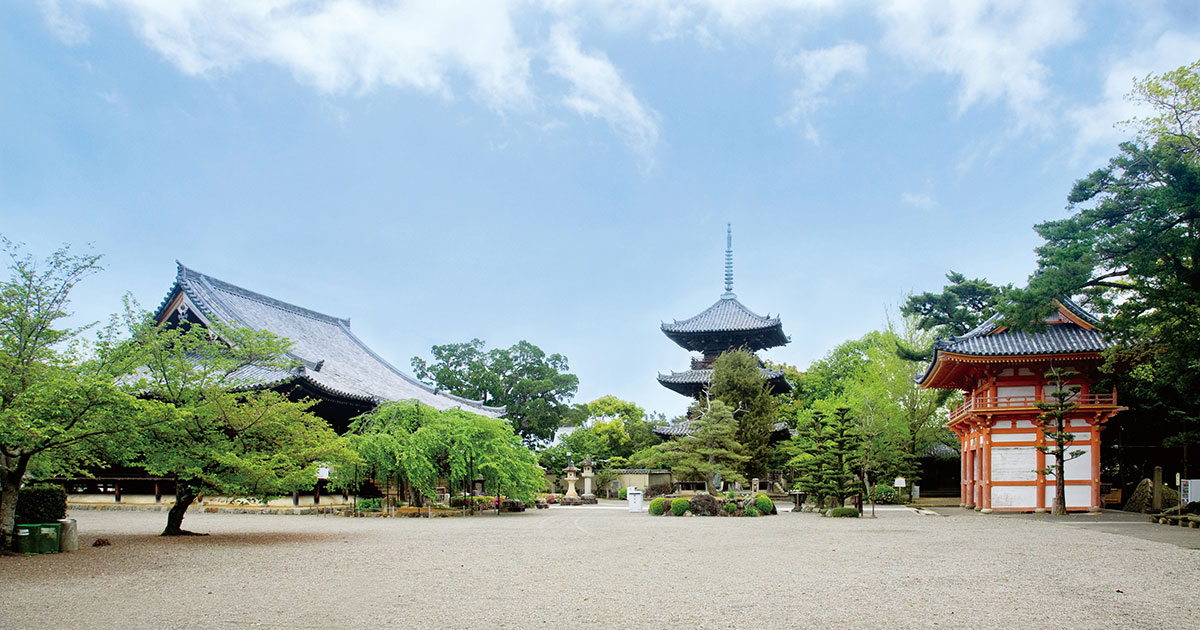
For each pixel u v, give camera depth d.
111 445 20.69
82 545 20.16
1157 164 26.34
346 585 13.70
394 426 34.94
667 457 46.31
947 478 63.97
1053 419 37.69
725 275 68.62
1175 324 28.77
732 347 61.59
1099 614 10.99
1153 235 26.45
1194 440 35.34
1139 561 16.77
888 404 55.06
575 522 31.91
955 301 57.38
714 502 37.88
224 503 38.88
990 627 10.20
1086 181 27.98
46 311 19.25
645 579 14.39
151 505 39.84
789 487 63.91
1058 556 17.81
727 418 47.41
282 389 37.62
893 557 17.86
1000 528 26.86
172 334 22.88
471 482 41.28
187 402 21.98
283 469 23.47
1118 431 45.09
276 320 51.94
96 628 10.12
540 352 81.44
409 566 16.38
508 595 12.63
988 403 38.47
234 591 13.03
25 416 17.20
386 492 39.44
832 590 13.02
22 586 13.47
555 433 81.75
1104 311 32.59
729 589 13.17
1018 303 29.34
